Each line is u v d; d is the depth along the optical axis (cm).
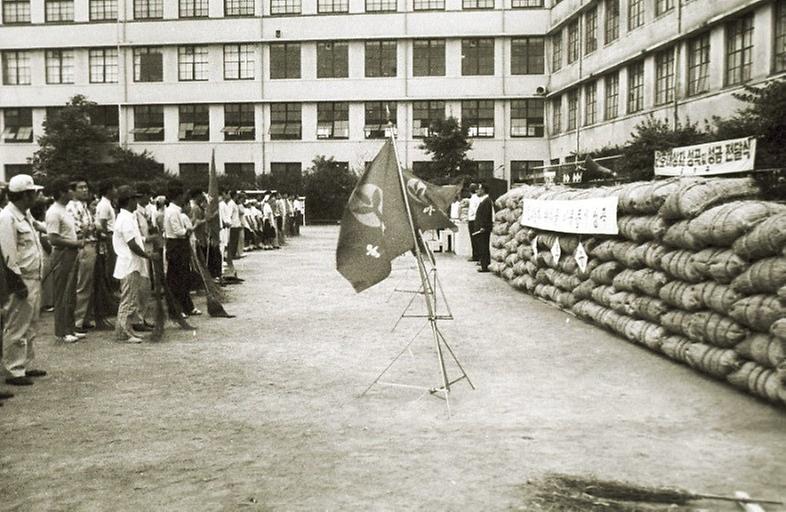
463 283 1633
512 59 4816
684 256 802
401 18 4844
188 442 581
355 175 4906
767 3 2245
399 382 766
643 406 662
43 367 845
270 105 5050
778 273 630
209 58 5028
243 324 1135
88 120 4525
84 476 511
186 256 1197
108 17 5059
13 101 5144
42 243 1230
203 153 5078
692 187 826
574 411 652
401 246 693
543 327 1076
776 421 611
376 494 473
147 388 750
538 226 1322
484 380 768
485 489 478
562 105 4506
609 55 3603
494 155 4872
